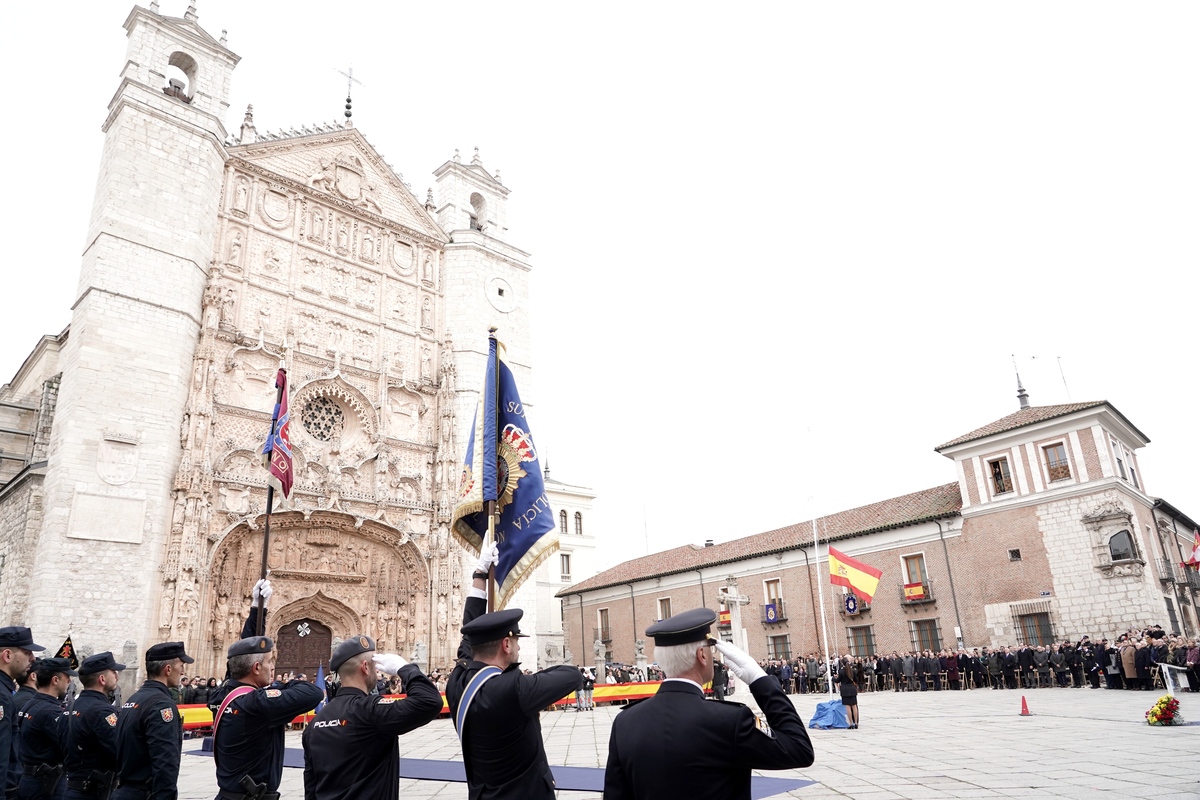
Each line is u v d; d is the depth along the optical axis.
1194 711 18.75
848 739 16.52
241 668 6.49
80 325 28.20
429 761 15.78
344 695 5.59
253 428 32.34
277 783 6.36
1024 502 36.19
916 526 39.72
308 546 32.75
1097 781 9.96
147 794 6.17
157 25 33.19
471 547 10.27
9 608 25.86
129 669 25.31
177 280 30.45
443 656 34.41
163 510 28.09
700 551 53.41
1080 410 34.91
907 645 38.81
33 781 7.21
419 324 40.38
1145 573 32.62
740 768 3.79
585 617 57.62
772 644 44.59
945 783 10.48
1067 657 30.11
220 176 34.19
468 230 43.22
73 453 26.28
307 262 36.88
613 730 4.14
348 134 40.59
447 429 38.25
